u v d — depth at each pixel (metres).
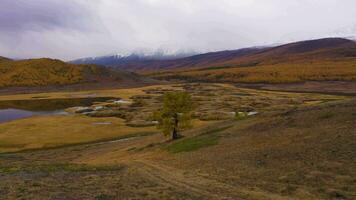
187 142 42.50
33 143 64.69
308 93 164.25
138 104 127.69
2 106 130.62
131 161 36.66
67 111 114.56
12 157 52.25
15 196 18.45
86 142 65.81
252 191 19.02
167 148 42.84
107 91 188.12
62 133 73.50
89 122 87.88
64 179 24.19
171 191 19.91
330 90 179.75
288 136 31.44
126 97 156.12
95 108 119.12
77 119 92.81
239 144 34.09
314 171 20.97
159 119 52.16
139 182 22.88
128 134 72.38
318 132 29.91
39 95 171.12
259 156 27.38
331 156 23.08
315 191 17.88
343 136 26.73
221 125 49.84
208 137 41.78
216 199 17.91
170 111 50.78
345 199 16.44
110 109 112.00
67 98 155.75
